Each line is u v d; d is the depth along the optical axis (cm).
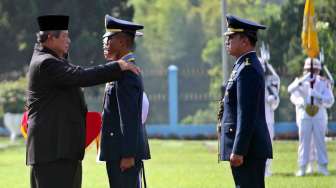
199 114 7481
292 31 5969
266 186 2966
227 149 1781
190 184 3067
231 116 1781
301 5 5669
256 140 1756
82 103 1769
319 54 3853
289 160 3962
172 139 6569
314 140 3500
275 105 3459
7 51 7025
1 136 7044
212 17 11256
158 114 7375
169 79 7362
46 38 1738
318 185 2997
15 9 6888
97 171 3653
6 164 4141
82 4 6775
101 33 6781
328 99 3500
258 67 1764
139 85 1775
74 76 1694
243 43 1781
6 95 6744
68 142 1722
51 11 6831
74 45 6688
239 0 9325
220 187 2955
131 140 1759
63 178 1723
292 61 6016
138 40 11231
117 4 6881
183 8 11531
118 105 1769
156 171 3619
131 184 1794
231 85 1775
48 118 1720
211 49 10000
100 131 1828
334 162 4028
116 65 1720
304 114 3488
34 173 1748
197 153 4728
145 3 11694
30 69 1738
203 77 7531
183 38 11338
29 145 1736
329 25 4588
